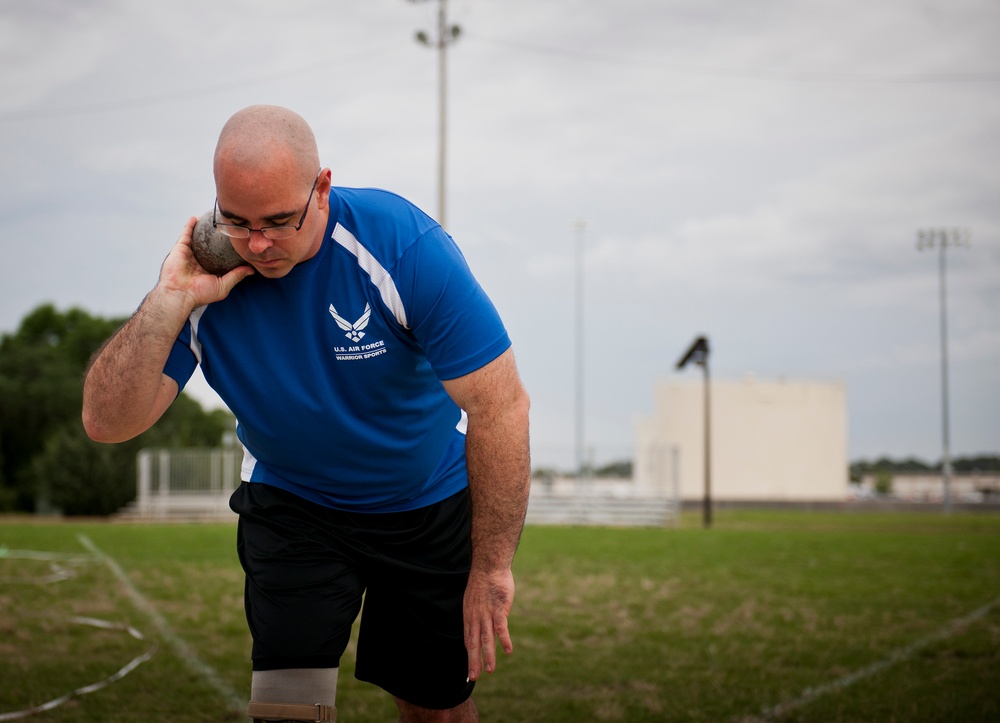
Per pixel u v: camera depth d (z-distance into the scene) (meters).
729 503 46.19
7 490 39.78
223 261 2.44
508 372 2.47
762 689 5.00
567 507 24.97
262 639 2.59
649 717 4.49
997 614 7.52
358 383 2.55
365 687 5.11
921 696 4.81
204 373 2.65
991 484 62.28
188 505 26.59
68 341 52.25
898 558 12.44
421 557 2.84
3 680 5.09
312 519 2.75
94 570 10.38
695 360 24.20
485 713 4.55
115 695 4.84
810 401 46.44
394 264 2.43
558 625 6.95
